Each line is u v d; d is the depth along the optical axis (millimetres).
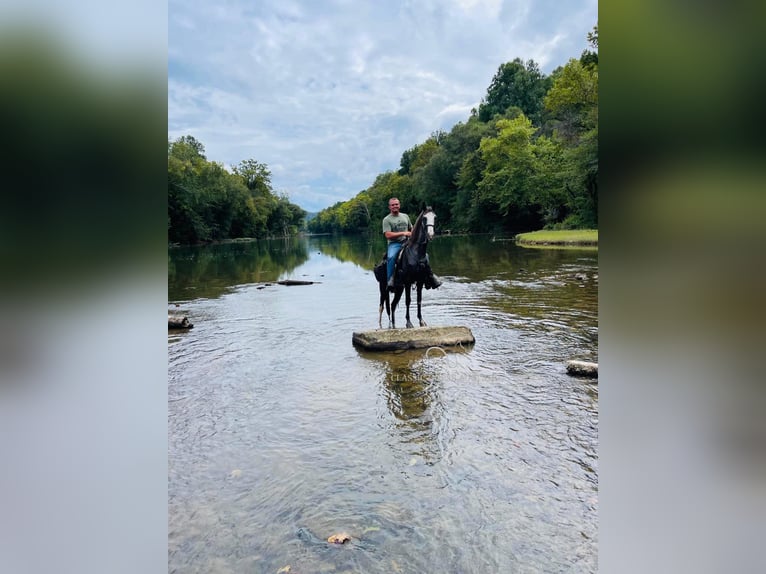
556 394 4980
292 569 2568
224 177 66250
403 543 2746
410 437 4090
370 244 55250
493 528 2846
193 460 3818
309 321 9594
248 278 18953
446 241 42312
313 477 3502
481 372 5809
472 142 58469
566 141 37688
